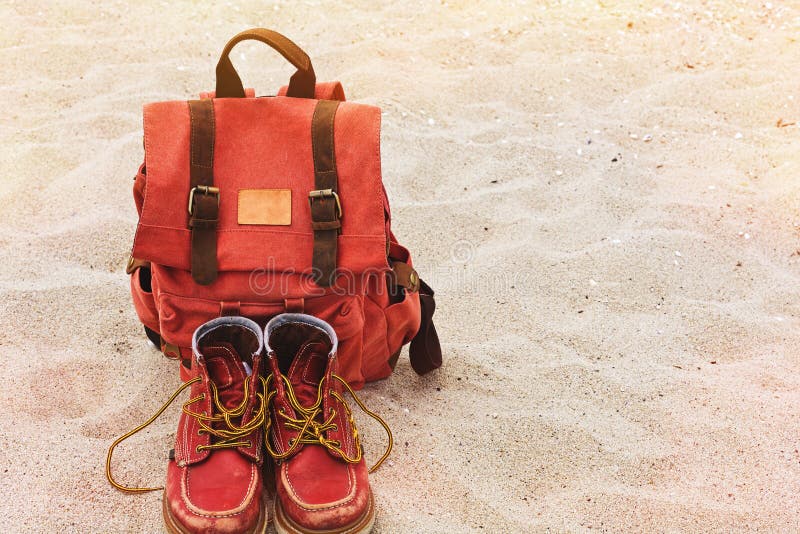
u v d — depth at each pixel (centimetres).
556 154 282
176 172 152
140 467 159
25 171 253
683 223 251
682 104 312
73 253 223
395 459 165
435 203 257
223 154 155
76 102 291
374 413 178
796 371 195
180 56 322
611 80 326
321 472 146
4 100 288
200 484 141
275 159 156
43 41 324
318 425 150
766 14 381
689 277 229
